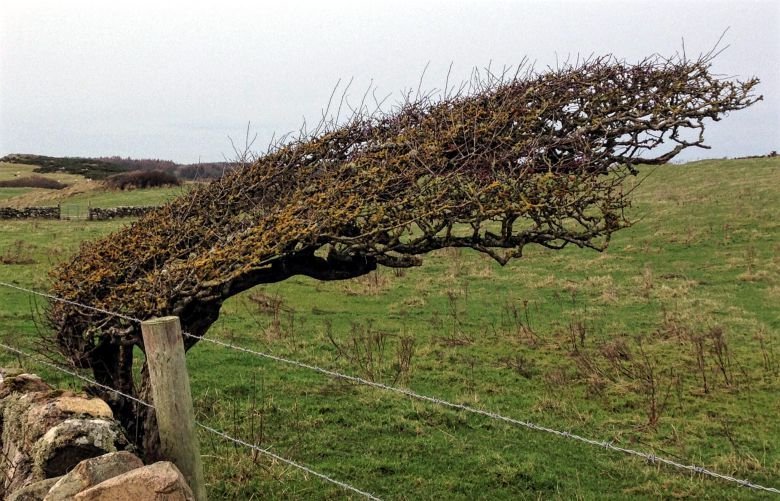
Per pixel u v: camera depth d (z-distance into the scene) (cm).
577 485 654
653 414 830
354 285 1767
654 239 2222
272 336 1193
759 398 931
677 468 699
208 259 505
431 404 871
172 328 362
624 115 483
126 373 579
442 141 500
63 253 2006
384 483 637
